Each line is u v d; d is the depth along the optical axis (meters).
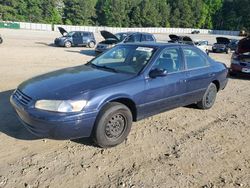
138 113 4.70
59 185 3.42
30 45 23.08
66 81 4.36
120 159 4.10
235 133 5.33
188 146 4.64
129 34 18.53
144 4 98.00
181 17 109.06
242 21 112.44
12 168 3.70
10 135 4.59
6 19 77.75
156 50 5.12
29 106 3.94
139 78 4.64
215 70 6.42
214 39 58.31
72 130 3.91
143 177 3.69
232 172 3.95
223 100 7.71
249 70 11.21
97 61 5.48
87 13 93.00
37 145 4.34
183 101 5.64
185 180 3.68
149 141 4.73
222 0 116.19
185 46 5.78
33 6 82.44
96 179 3.59
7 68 10.77
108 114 4.20
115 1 94.25
